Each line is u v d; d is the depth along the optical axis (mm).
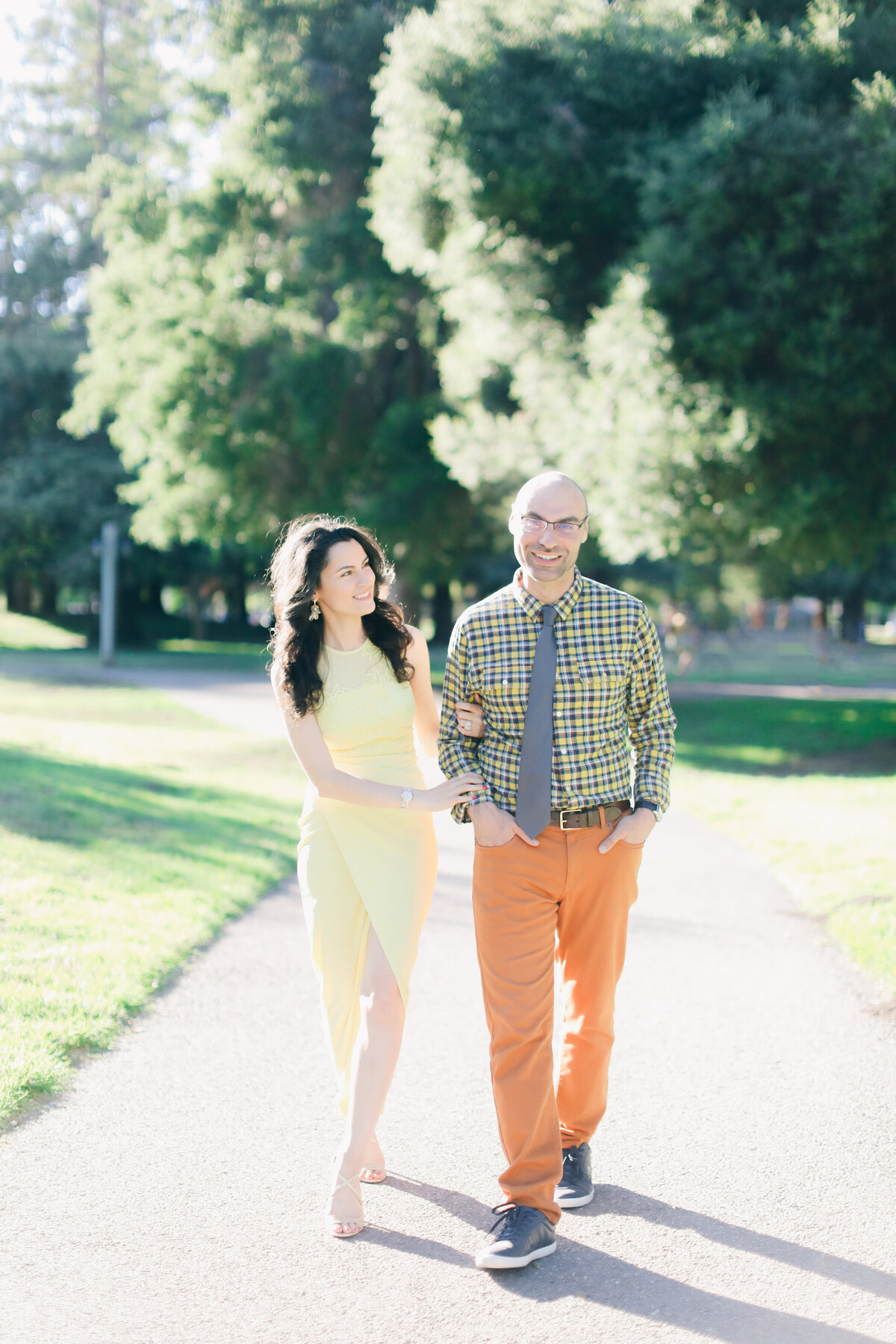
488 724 3201
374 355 26547
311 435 24859
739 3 13531
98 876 6734
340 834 3301
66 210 46625
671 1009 4914
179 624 52156
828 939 6031
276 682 3291
